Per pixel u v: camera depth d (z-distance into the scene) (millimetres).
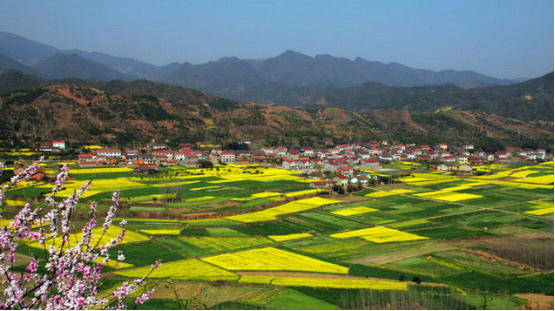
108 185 164000
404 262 89875
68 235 25641
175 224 118250
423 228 120000
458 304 67312
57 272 24625
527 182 199000
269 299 67375
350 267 85938
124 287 29266
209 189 169500
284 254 94188
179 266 83375
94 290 26094
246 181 189125
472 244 103125
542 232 113750
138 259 85875
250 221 124750
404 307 64938
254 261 88250
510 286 76938
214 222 122812
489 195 167750
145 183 173375
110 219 27453
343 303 66438
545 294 73188
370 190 179875
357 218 131375
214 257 90562
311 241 106062
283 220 127750
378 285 75250
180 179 189875
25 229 23734
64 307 23859
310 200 157000
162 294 67938
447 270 85188
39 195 129875
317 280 77125
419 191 177375
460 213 138250
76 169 198000
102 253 26344
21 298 23562
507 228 118562
